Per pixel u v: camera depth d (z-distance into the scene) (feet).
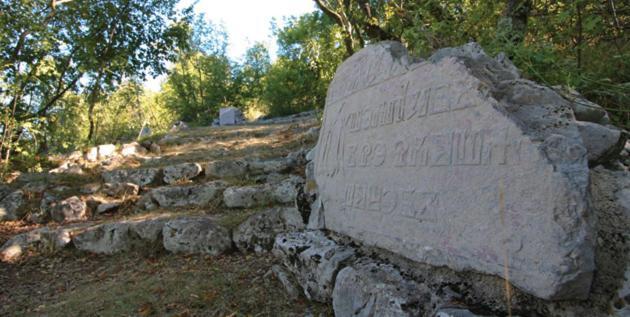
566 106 6.17
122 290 11.43
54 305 10.93
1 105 23.85
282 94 60.54
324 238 10.50
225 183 19.26
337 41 22.57
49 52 27.48
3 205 19.62
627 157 7.11
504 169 5.82
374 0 22.61
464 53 7.45
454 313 5.73
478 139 6.31
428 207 7.07
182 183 20.92
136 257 14.35
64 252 15.34
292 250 10.44
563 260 5.00
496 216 5.85
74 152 26.53
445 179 6.79
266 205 17.11
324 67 26.45
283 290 10.27
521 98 6.48
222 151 26.03
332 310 8.70
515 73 7.23
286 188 17.17
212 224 14.35
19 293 12.17
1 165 22.54
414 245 7.32
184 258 13.66
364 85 9.76
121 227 15.28
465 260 6.29
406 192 7.65
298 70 54.95
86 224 17.26
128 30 32.94
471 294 6.29
